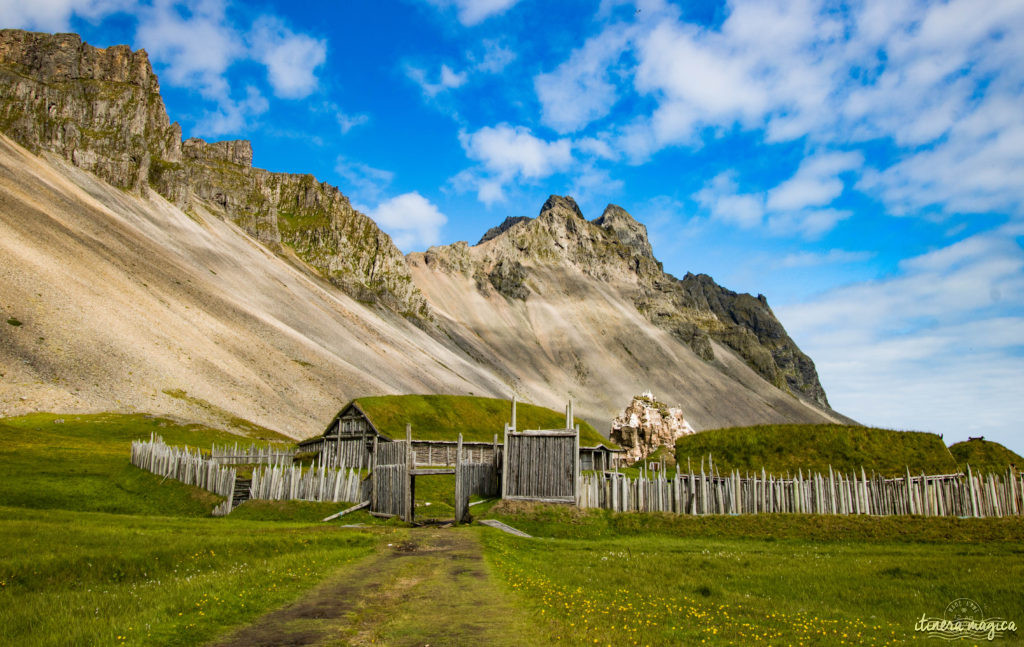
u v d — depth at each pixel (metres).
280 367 150.88
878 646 14.33
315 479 41.81
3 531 23.62
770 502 35.03
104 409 92.44
